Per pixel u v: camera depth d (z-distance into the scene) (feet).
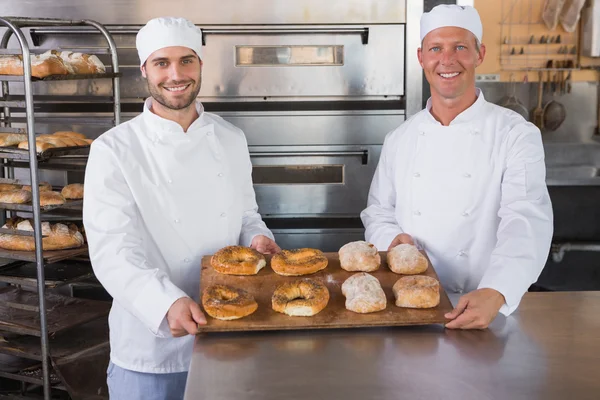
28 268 8.87
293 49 10.34
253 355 4.35
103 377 8.67
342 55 10.37
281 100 10.53
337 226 10.44
